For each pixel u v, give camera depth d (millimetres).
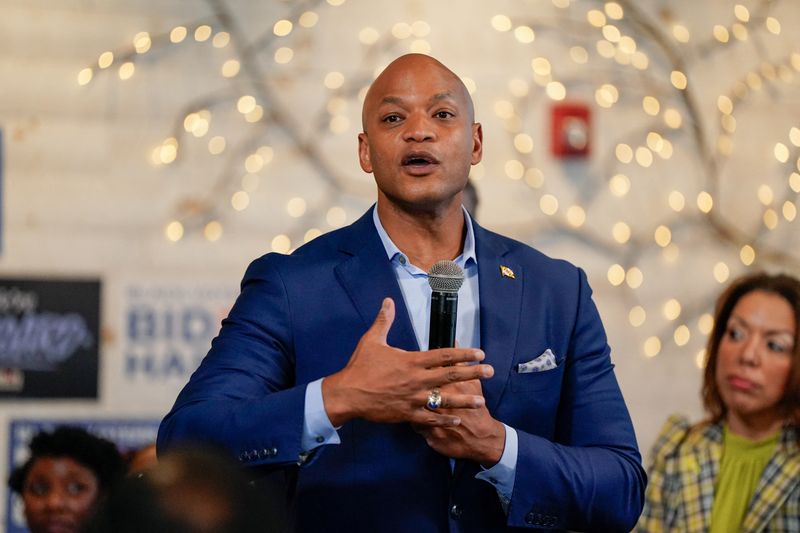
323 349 6711
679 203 15469
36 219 14047
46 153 14125
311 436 6230
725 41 15773
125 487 3891
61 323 13969
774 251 15695
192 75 14531
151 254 14250
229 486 3906
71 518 10961
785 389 10641
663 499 11016
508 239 7312
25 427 13750
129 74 14383
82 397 13938
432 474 6523
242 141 14586
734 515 10602
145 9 14492
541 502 6453
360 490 6480
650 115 15492
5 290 13875
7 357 13805
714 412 11227
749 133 15750
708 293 15484
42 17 14250
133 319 14141
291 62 14773
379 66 14945
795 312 10758
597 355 7059
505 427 6414
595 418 6891
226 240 14438
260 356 6680
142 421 14023
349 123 14836
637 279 15320
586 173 15305
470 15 15188
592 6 15508
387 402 6094
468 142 6844
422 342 6754
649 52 15586
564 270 7223
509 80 15195
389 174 6742
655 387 15281
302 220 14648
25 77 14156
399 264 6938
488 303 6820
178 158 14406
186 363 14211
